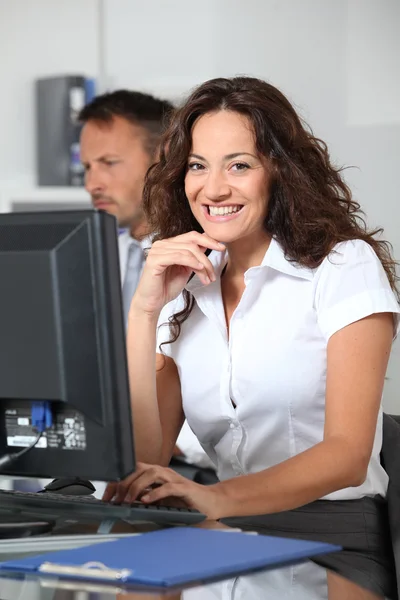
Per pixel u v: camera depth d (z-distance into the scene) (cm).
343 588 126
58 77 446
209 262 200
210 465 281
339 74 443
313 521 192
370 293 197
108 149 379
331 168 220
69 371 138
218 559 129
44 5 472
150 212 228
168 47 463
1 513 163
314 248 208
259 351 211
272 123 204
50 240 137
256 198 206
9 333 140
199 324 222
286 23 448
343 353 195
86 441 141
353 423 186
